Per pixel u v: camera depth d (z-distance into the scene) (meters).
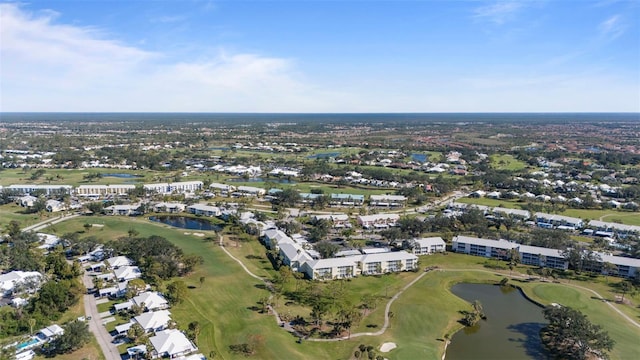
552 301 170.88
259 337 139.38
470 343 143.75
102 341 135.88
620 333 146.00
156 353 127.88
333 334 144.38
